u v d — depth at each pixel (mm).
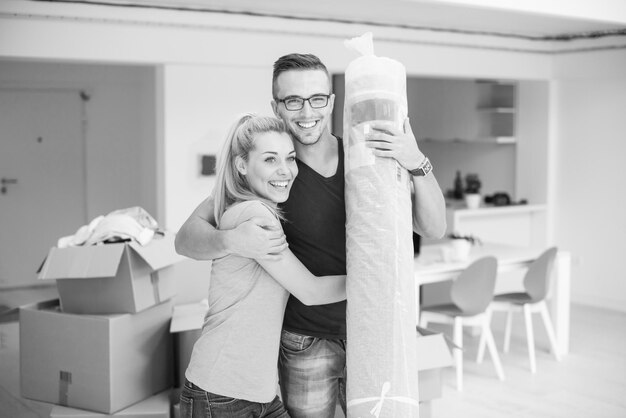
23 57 4781
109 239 3316
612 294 7285
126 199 8773
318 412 2461
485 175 8609
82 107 8555
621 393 4887
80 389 3252
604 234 7336
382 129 2230
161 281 3479
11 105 8289
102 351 3184
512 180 8258
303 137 2342
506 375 5266
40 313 3350
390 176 2236
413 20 5801
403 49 6141
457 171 8609
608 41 6652
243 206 2273
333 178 2406
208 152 6125
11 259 8422
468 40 6465
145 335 3383
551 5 4887
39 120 8414
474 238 6172
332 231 2396
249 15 5352
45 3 4703
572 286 7629
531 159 7848
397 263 2189
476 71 6645
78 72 8492
